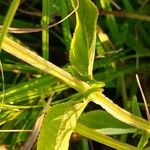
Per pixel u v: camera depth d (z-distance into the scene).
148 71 0.33
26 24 0.32
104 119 0.26
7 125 0.29
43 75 0.28
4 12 0.34
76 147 0.31
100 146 0.32
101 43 0.31
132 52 0.34
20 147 0.29
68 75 0.22
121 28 0.33
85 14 0.22
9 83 0.31
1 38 0.20
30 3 0.35
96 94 0.23
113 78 0.31
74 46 0.22
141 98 0.33
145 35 0.34
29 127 0.28
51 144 0.21
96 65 0.31
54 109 0.22
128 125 0.27
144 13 0.35
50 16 0.29
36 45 0.33
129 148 0.25
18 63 0.30
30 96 0.28
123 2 0.33
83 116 0.26
